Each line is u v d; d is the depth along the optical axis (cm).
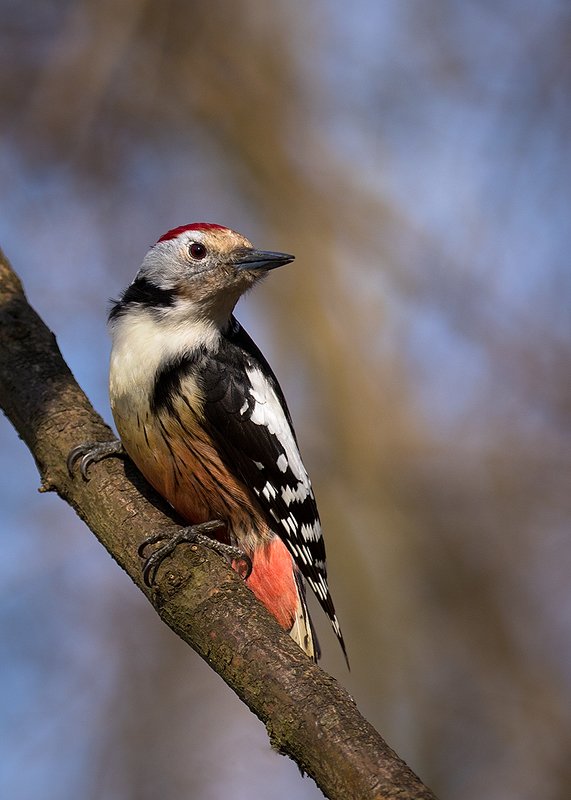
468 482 1345
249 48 1437
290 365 1377
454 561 1321
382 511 1323
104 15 1332
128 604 1246
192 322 796
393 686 1267
